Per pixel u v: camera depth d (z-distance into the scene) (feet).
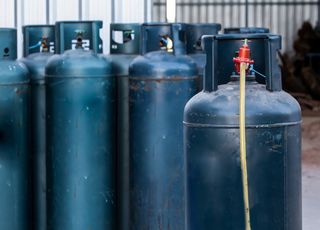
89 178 10.84
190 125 7.73
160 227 11.00
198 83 11.01
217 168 7.57
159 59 10.81
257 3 45.93
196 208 7.77
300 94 38.19
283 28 45.98
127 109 11.43
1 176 10.53
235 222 7.54
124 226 11.63
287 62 40.34
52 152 10.91
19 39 13.69
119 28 11.69
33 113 11.25
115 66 11.32
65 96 10.68
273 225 7.55
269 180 7.49
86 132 10.74
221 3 46.01
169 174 10.87
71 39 11.14
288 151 7.60
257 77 8.13
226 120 7.47
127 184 11.57
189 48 11.75
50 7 13.74
